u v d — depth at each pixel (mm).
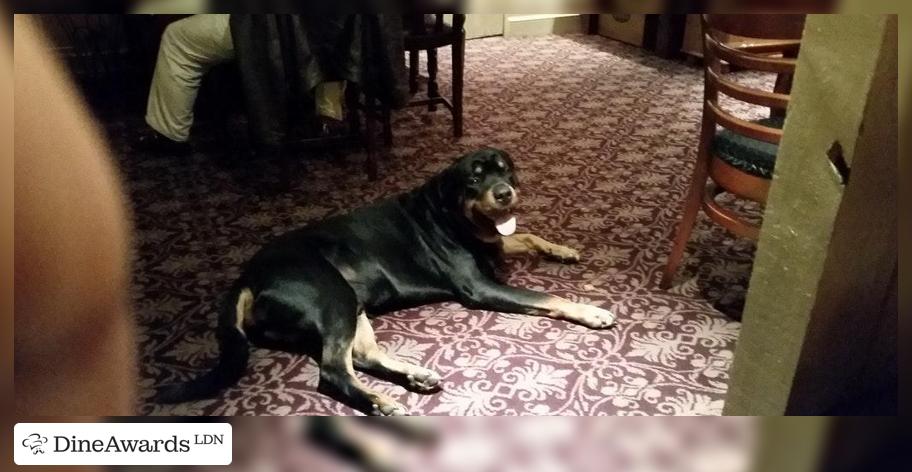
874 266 1126
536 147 3371
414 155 3320
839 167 964
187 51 2918
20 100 636
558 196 2846
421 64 4812
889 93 919
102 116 3734
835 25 916
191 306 2154
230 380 1741
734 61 1747
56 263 685
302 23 2568
